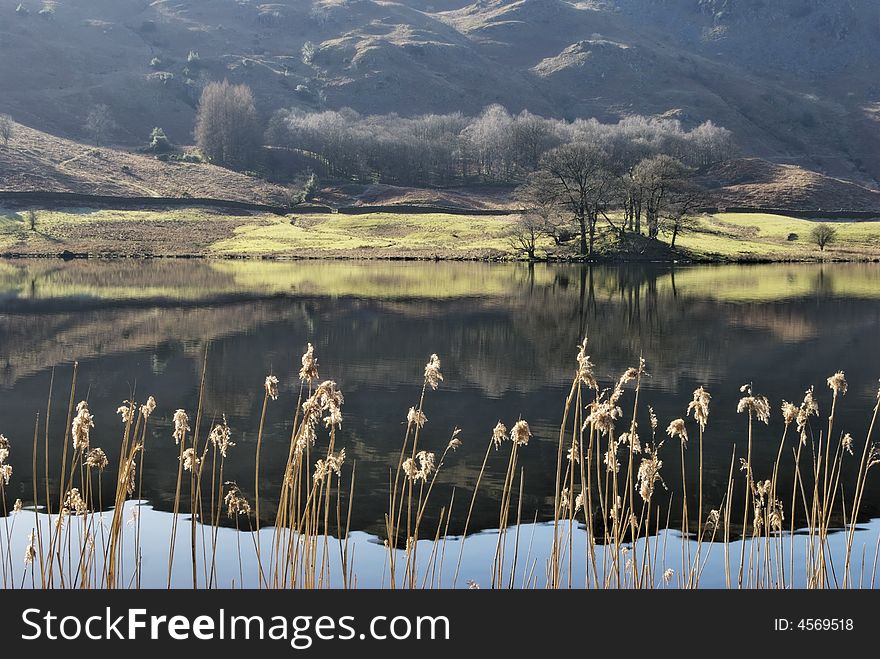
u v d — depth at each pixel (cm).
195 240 13638
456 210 16912
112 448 2736
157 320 5894
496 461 2642
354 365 4316
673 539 1897
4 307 6556
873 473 2455
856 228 15212
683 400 3531
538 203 12150
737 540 1894
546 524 2047
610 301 7156
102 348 4778
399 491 2333
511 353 4681
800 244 13738
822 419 3141
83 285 8275
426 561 1795
